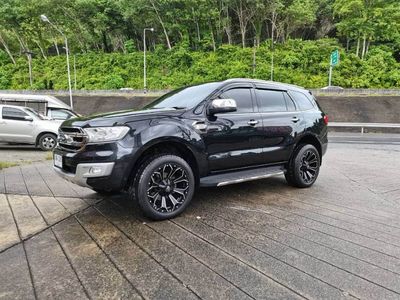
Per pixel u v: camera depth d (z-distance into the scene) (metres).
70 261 2.90
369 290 2.46
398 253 3.07
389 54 47.88
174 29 55.53
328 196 5.04
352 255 3.02
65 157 3.84
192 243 3.26
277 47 51.66
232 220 3.92
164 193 3.92
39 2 50.81
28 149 11.38
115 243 3.26
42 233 3.51
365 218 4.03
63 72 53.38
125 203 4.58
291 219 3.97
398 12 46.94
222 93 4.56
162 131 3.82
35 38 58.38
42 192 5.13
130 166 3.65
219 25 53.88
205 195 5.01
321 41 51.19
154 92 41.19
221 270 2.74
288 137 5.14
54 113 12.62
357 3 45.34
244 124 4.57
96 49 63.19
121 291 2.45
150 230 3.59
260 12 50.34
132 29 59.84
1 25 54.31
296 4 49.19
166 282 2.56
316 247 3.18
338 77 44.12
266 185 5.70
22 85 51.97
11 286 2.51
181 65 51.72
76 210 4.27
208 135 4.21
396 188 5.62
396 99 31.59
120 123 3.67
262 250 3.11
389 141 13.92
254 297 2.37
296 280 2.59
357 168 7.52
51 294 2.41
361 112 28.03
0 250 3.10
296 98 5.58
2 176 6.34
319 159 5.73
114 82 47.25
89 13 55.97
